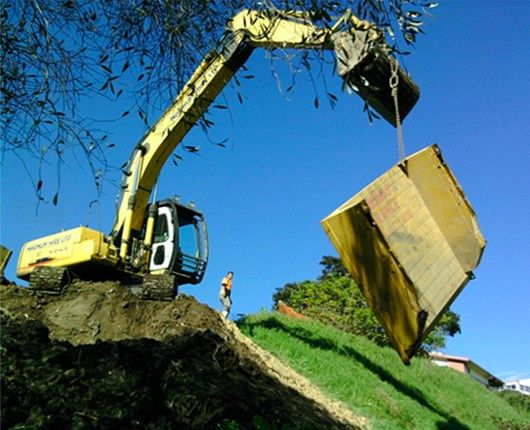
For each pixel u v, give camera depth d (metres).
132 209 12.74
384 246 7.06
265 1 5.16
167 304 12.23
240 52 10.45
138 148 12.88
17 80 4.64
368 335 28.30
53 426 4.71
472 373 53.31
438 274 7.54
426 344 32.06
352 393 13.00
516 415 24.03
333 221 7.20
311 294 35.53
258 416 6.53
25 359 5.62
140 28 5.10
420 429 13.04
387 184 7.68
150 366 6.62
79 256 12.58
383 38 5.41
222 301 16.88
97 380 5.61
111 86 5.08
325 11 4.92
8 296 11.84
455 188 8.22
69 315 11.74
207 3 5.16
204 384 7.06
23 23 4.64
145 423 5.45
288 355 13.89
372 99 7.90
